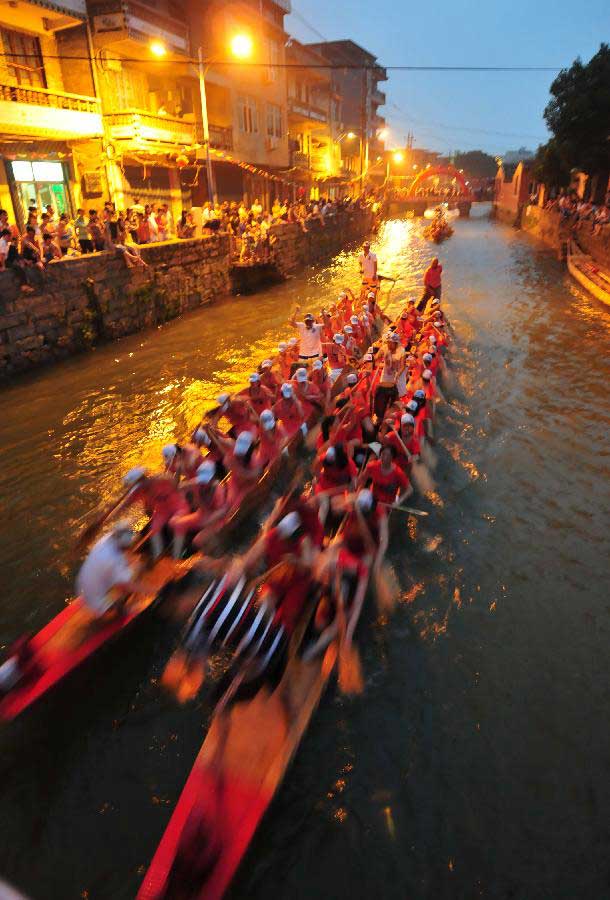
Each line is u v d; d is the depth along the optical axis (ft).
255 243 86.02
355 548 19.44
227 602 17.30
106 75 75.20
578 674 19.74
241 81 111.65
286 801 15.60
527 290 80.07
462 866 14.46
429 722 18.06
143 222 68.13
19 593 23.58
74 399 43.50
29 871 14.46
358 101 236.02
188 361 52.29
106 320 57.67
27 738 17.39
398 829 15.23
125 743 17.38
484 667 19.95
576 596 23.06
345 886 14.01
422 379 35.60
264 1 119.85
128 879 14.21
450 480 30.83
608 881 14.12
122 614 19.20
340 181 190.70
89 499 30.27
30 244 48.34
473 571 24.36
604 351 51.19
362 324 48.98
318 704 17.47
